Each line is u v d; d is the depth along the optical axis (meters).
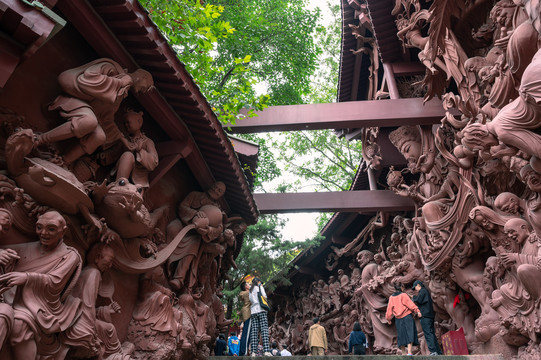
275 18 16.66
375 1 11.77
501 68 7.59
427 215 11.41
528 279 7.78
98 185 5.68
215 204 9.17
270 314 28.30
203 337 8.69
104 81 5.66
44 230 4.83
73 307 5.13
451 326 12.14
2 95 5.10
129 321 6.95
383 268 16.11
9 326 4.20
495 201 9.11
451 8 9.52
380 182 17.81
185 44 9.66
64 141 5.68
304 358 8.63
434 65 10.34
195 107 7.24
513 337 8.71
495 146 7.36
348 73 16.05
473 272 10.59
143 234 6.73
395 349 14.79
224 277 11.73
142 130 7.59
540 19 5.94
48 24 4.65
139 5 5.84
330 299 20.59
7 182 4.81
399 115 11.76
